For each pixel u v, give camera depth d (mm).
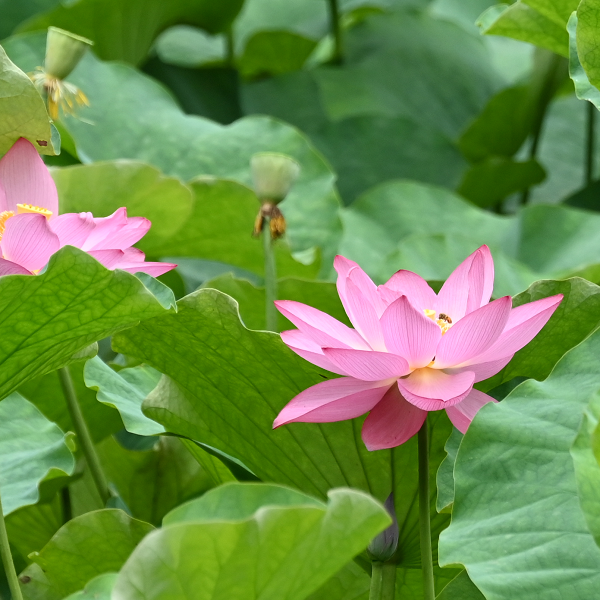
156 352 2988
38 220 2842
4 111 2947
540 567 2783
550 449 2838
